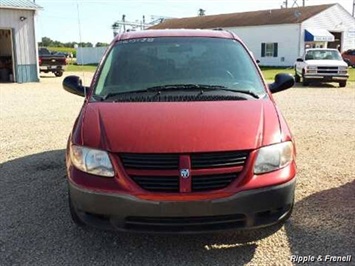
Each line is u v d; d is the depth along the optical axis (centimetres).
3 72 2291
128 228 343
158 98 413
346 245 376
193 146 335
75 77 496
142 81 448
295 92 1723
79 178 350
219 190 332
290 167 361
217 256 363
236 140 343
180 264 352
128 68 464
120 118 373
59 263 354
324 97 1524
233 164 337
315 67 1961
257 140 348
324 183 536
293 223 420
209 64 468
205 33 521
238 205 334
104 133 359
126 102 405
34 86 2028
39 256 366
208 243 384
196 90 431
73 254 369
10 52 2280
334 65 1958
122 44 498
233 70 462
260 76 462
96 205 341
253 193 335
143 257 363
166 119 365
